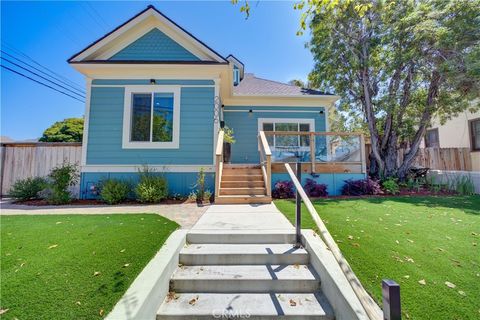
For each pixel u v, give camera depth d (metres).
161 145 7.26
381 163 9.30
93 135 7.19
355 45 9.59
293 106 10.46
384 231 3.50
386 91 9.87
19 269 2.40
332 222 3.90
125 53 7.75
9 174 7.98
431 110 8.62
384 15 8.78
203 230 3.35
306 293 2.39
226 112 10.34
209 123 7.40
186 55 7.76
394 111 9.45
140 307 1.83
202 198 6.45
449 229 3.64
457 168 10.09
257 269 2.65
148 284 2.07
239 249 2.95
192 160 7.27
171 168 7.19
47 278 2.25
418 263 2.56
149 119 7.37
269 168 5.87
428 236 3.33
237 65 12.42
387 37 8.61
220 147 6.16
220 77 7.73
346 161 7.66
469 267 2.51
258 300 2.26
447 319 1.81
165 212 4.81
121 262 2.51
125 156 7.19
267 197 5.72
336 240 3.08
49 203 6.18
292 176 3.18
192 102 7.45
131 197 6.85
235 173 6.98
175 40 7.80
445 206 5.34
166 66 7.27
